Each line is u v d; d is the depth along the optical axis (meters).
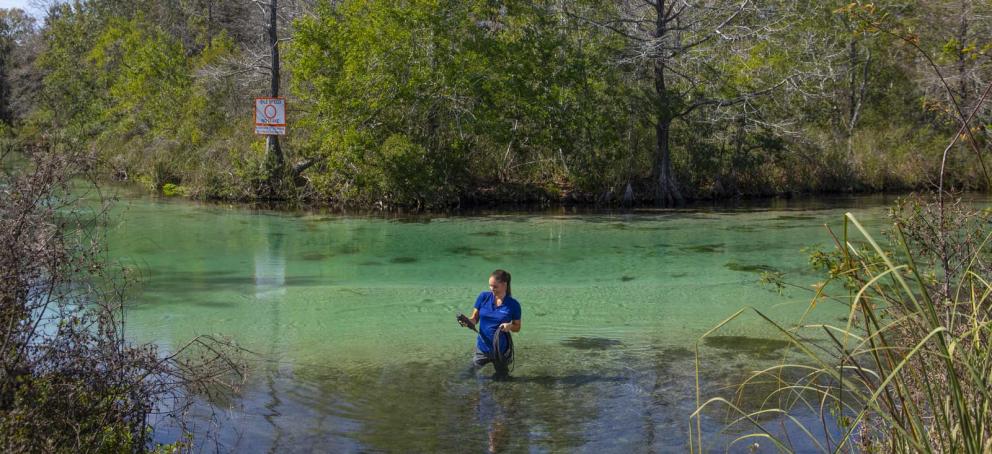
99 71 35.34
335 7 23.97
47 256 4.77
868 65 32.12
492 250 15.29
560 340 8.70
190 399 6.38
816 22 26.81
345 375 7.39
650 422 6.18
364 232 17.81
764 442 5.73
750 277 12.47
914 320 3.80
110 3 42.72
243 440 5.76
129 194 24.75
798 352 8.15
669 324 9.49
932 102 6.02
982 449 3.16
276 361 7.84
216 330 9.09
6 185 4.89
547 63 24.27
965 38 21.47
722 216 21.23
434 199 23.14
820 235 17.12
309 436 5.87
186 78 30.89
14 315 4.59
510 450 5.64
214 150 25.67
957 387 3.03
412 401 6.66
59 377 4.63
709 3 25.53
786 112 28.14
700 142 27.06
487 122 23.55
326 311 10.11
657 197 25.44
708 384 7.10
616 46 25.08
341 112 22.75
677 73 25.58
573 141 24.95
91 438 4.46
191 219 19.50
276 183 24.20
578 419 6.25
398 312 10.10
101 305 5.12
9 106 39.56
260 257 14.21
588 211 22.86
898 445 3.90
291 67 24.97
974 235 5.82
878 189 29.25
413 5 23.02
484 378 7.32
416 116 23.67
